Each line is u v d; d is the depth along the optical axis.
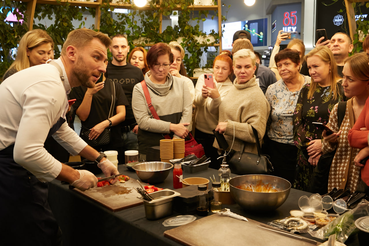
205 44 4.68
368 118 1.78
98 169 2.00
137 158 2.29
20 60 2.34
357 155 1.78
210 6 4.59
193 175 2.00
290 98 2.64
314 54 2.37
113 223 1.37
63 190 1.75
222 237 1.10
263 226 1.20
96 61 1.38
